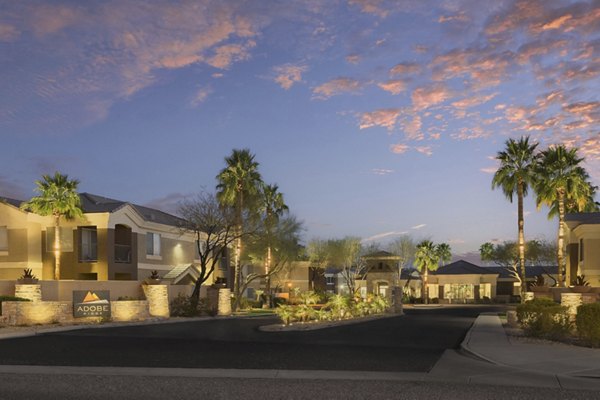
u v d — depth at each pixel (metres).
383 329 27.75
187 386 11.82
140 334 24.80
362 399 10.49
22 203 45.34
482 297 90.00
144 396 10.81
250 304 59.25
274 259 64.94
